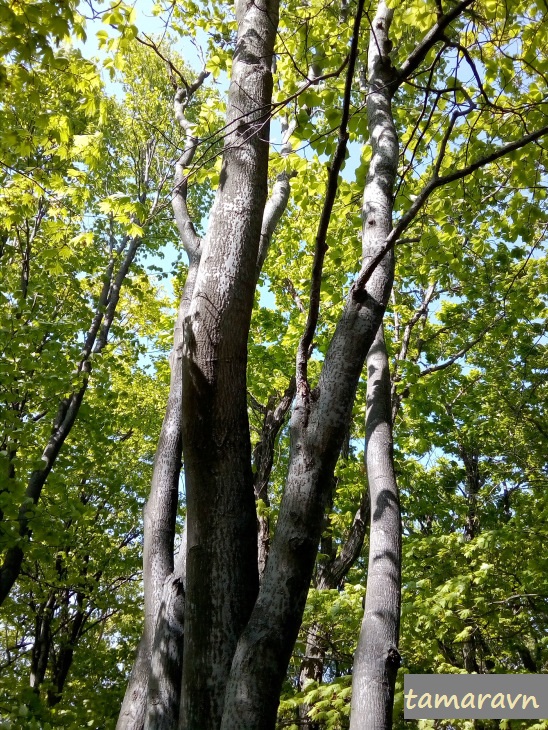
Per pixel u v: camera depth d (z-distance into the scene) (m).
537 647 9.45
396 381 9.93
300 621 2.20
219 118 6.32
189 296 4.50
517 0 3.94
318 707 6.23
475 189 6.13
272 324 11.63
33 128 6.89
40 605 12.36
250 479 2.58
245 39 3.34
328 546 11.38
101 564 12.27
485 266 9.87
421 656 7.03
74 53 4.93
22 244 9.19
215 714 2.13
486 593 7.97
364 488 10.28
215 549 2.38
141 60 10.23
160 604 3.44
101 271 10.86
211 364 2.56
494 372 12.23
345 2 5.50
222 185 2.96
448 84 4.80
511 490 12.35
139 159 11.02
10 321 7.12
